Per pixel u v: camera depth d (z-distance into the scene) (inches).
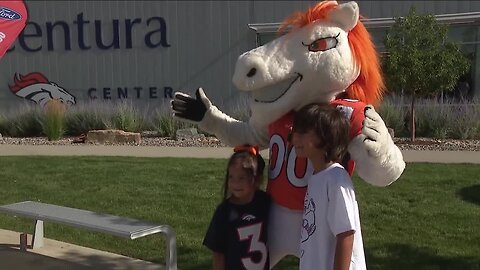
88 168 353.1
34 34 669.9
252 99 113.1
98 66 661.3
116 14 649.6
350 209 91.5
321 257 94.0
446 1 565.3
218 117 124.2
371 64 110.3
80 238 218.2
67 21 661.9
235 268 109.5
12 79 679.7
